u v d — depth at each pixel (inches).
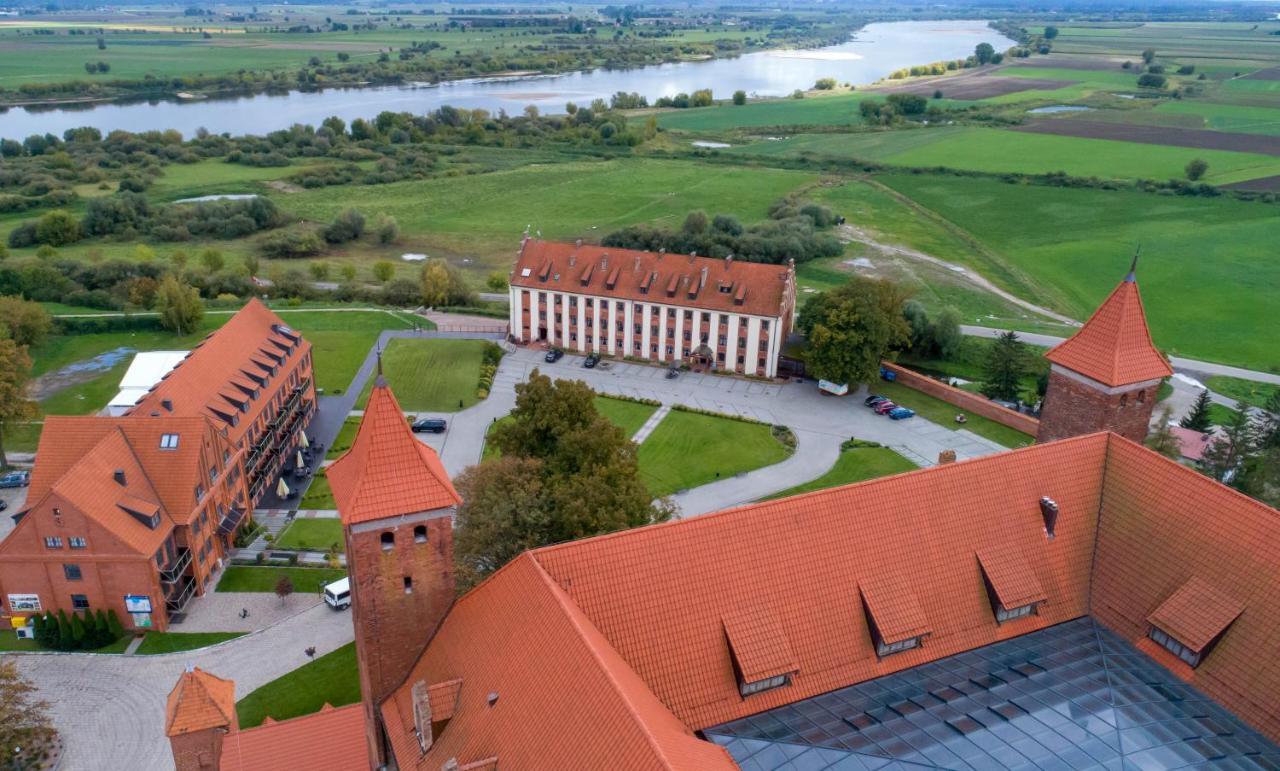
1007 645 1991.9
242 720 2652.6
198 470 3248.0
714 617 1791.3
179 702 1994.3
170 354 4517.7
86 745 2571.4
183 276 6579.7
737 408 5036.9
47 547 2930.6
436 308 6619.1
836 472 4306.1
